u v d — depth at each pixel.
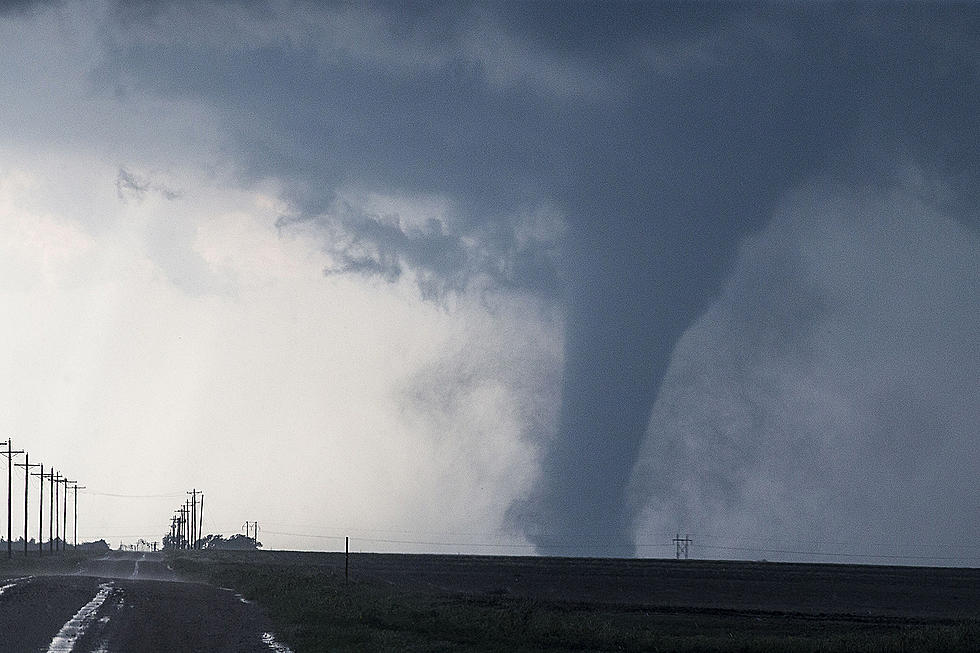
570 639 93.75
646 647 92.69
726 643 95.69
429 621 104.31
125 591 128.25
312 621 96.75
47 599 109.56
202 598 121.62
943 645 95.94
